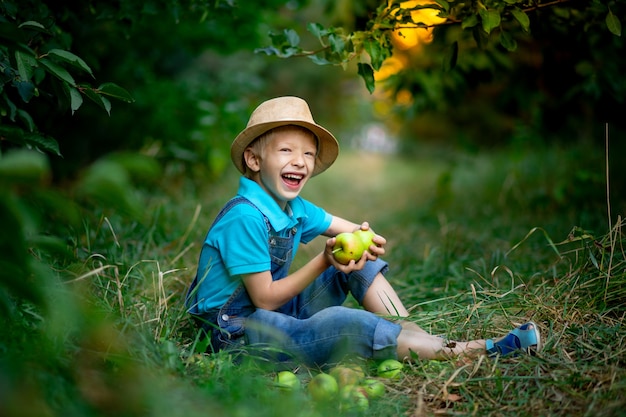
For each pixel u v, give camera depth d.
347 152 14.44
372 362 2.37
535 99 5.08
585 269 2.97
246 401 1.94
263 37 5.40
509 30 3.60
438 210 6.14
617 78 4.33
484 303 2.80
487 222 5.17
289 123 2.57
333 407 2.02
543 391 2.07
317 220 2.87
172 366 2.11
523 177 6.37
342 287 2.74
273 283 2.43
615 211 4.46
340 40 2.92
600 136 6.77
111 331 2.06
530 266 3.59
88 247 3.01
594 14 3.37
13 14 2.67
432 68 4.69
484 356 2.28
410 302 3.31
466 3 2.93
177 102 5.96
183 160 5.94
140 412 1.73
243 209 2.51
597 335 2.43
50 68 2.46
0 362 1.76
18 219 1.50
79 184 1.51
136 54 5.82
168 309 2.72
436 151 12.91
